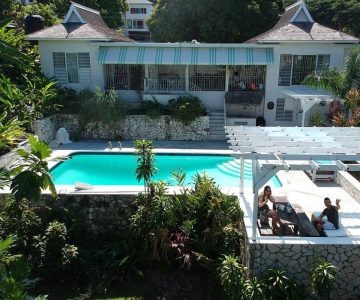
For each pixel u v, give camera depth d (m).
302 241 13.20
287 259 13.25
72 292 14.42
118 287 14.62
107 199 17.05
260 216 14.66
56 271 14.96
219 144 27.84
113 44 30.55
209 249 15.23
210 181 16.97
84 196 17.06
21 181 8.34
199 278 14.84
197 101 29.48
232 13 45.44
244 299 12.43
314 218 14.61
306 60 29.86
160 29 49.66
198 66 32.41
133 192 17.12
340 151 12.82
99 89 29.11
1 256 9.38
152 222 15.16
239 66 32.16
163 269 15.32
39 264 15.06
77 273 15.01
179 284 14.60
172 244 15.22
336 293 13.50
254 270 13.41
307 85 28.17
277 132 15.86
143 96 30.89
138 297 14.02
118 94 30.86
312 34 29.23
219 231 15.22
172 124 28.78
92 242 16.67
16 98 23.56
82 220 17.08
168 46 30.70
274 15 48.25
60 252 15.27
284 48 29.55
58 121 28.94
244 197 17.00
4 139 10.96
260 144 13.83
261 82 31.80
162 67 33.81
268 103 30.84
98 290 14.28
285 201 15.59
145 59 30.11
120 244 16.19
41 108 26.89
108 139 29.19
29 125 25.39
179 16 47.97
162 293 14.21
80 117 28.64
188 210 16.30
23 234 16.02
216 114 29.89
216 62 29.70
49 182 8.65
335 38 28.45
